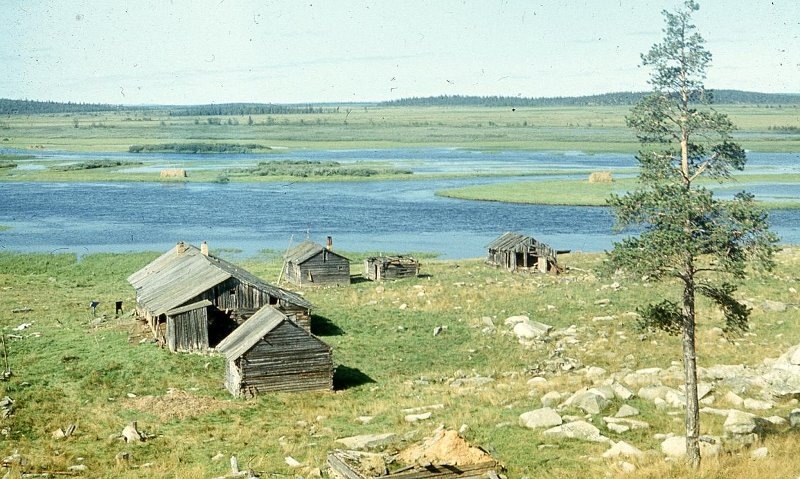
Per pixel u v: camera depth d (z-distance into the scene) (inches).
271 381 1833.2
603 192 6427.2
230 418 1644.9
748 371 1791.3
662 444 1306.6
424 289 3034.0
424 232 4825.3
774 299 2657.5
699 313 2475.4
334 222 5211.6
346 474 1194.0
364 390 1876.2
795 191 6382.9
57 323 2507.4
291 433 1517.0
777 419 1419.8
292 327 1851.6
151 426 1578.5
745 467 1174.3
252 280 2411.4
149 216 5457.7
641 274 1255.5
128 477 1278.3
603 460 1254.9
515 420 1489.9
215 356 2123.5
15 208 5802.2
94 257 3841.0
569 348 2190.0
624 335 2277.3
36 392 1775.3
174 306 2185.0
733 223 1218.0
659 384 1694.1
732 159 1240.8
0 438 1480.1
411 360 2134.6
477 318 2539.4
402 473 1120.2
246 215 5526.6
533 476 1196.5
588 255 3873.0
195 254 2642.7
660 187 1254.3
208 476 1284.4
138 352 2116.1
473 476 1151.0
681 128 1254.9
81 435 1515.7
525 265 3503.9
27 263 3715.6
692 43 1246.9
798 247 3791.8
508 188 6786.4
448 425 1471.5
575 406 1545.3
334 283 3211.1
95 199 6358.3
